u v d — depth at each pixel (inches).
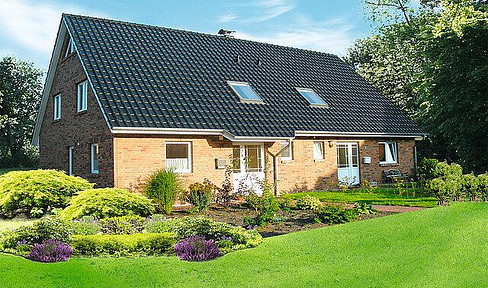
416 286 270.7
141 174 639.1
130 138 633.6
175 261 326.3
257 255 340.5
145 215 478.0
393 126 943.7
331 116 868.0
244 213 567.8
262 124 735.7
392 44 1222.9
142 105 651.5
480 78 850.8
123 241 355.3
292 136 741.3
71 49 818.2
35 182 554.6
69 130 799.7
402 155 977.5
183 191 613.9
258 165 767.7
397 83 1352.1
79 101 776.9
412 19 1149.1
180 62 808.3
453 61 901.2
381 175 940.6
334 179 864.9
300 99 872.9
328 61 1111.0
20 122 1930.4
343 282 280.8
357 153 910.4
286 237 397.7
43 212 556.7
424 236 373.4
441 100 944.9
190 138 685.9
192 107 696.4
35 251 327.9
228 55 917.2
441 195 548.7
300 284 279.4
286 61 1009.5
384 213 522.3
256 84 853.2
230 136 675.4
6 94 1860.2
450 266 302.4
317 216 495.2
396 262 315.0
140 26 866.8
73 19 786.8
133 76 708.0
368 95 1029.8
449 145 1137.4
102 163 657.6
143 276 292.0
